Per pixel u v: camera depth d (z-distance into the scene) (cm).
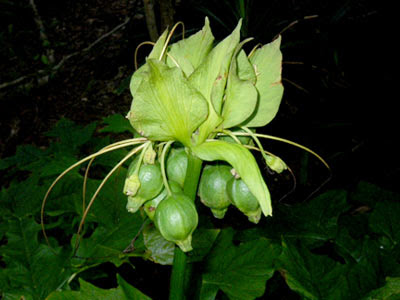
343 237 37
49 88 104
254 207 20
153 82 17
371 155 71
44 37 109
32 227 37
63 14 133
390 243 37
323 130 73
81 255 34
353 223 41
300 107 75
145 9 71
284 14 75
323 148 73
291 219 39
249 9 65
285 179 69
